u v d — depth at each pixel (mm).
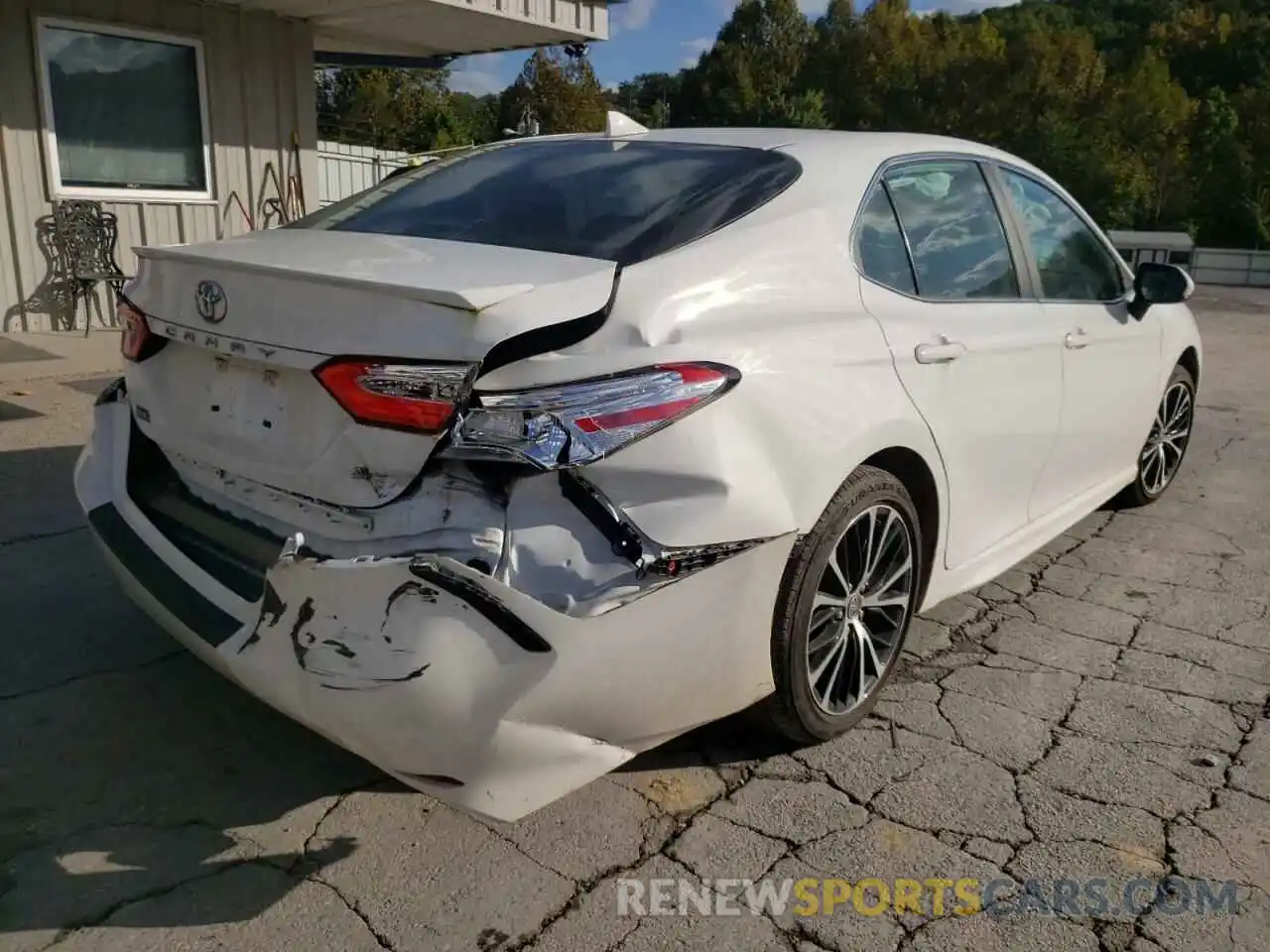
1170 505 5504
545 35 10477
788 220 2852
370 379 2146
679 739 3002
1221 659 3637
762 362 2477
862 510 2787
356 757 2865
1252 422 7676
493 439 2086
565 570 2131
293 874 2398
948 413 3129
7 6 7945
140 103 8898
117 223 8852
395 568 2051
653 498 2238
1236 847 2602
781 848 2547
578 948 2205
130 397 2869
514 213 2920
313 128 10188
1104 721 3188
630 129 3543
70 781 2691
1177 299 4375
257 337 2348
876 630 3100
